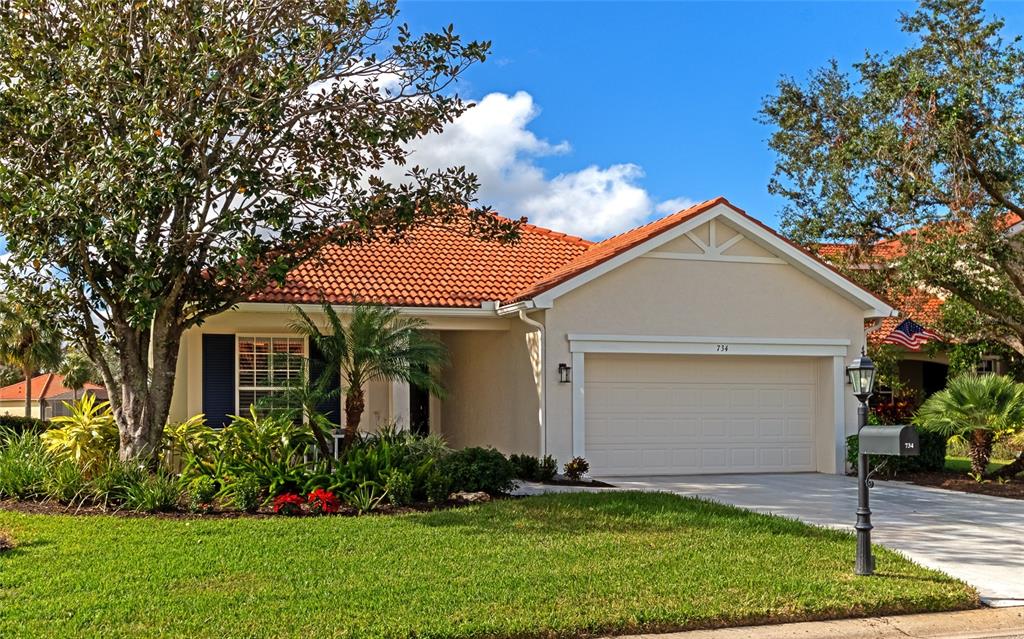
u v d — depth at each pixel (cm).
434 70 1447
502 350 1927
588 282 1738
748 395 1869
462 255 2039
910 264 2064
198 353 1758
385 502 1306
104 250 1283
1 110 1288
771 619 793
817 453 1903
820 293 1888
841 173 2244
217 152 1366
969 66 1947
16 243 1280
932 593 839
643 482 1673
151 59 1291
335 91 1424
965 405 1675
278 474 1312
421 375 1436
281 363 1744
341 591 822
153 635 703
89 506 1266
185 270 1373
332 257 1911
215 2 1351
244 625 727
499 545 1012
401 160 1515
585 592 831
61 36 1348
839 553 1003
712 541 1047
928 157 1961
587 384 1764
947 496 1542
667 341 1781
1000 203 2030
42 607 765
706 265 1814
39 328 1533
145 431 1412
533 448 1745
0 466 1349
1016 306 2156
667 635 758
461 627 729
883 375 2278
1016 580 931
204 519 1170
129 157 1208
